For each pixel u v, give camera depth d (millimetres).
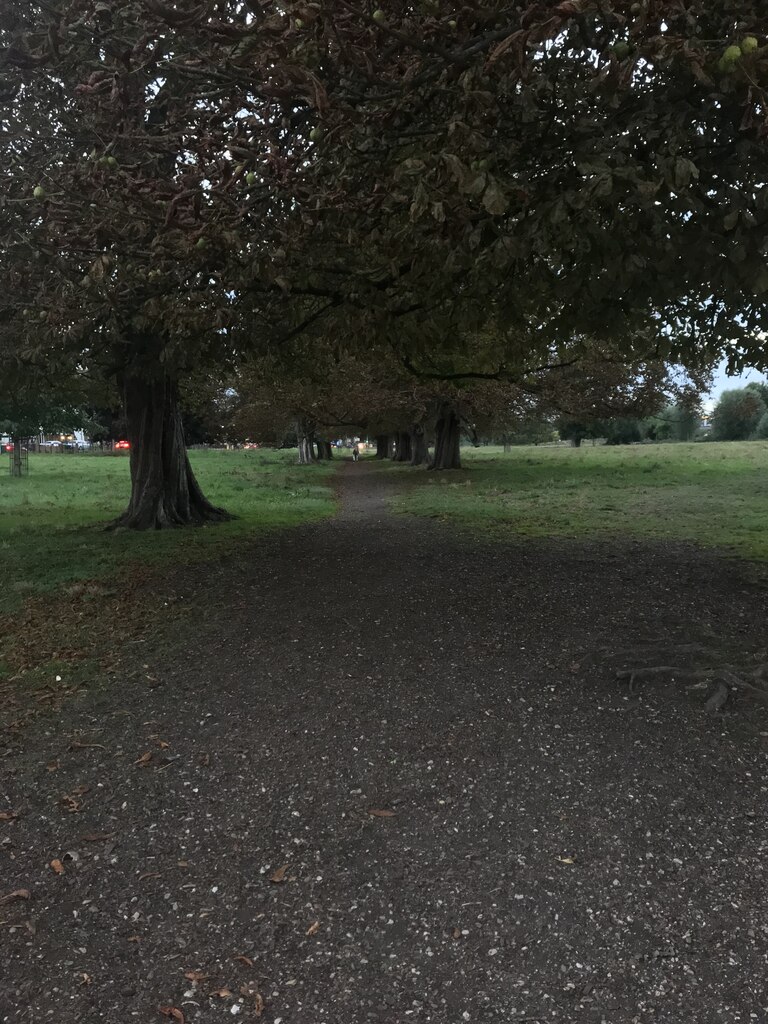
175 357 8430
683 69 3939
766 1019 2156
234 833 3238
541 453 42188
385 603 6824
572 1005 2238
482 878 2855
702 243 4531
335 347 7945
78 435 83438
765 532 10453
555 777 3562
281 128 4574
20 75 5320
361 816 3318
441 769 3684
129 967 2471
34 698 4859
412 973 2396
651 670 4664
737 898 2689
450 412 28281
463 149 3992
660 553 9117
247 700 4660
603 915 2629
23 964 2488
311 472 34031
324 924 2646
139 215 5082
